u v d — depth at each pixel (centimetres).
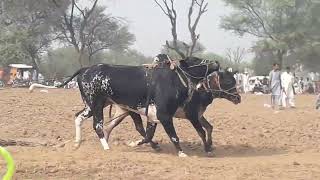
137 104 1308
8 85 5156
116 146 1421
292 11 6812
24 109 2141
